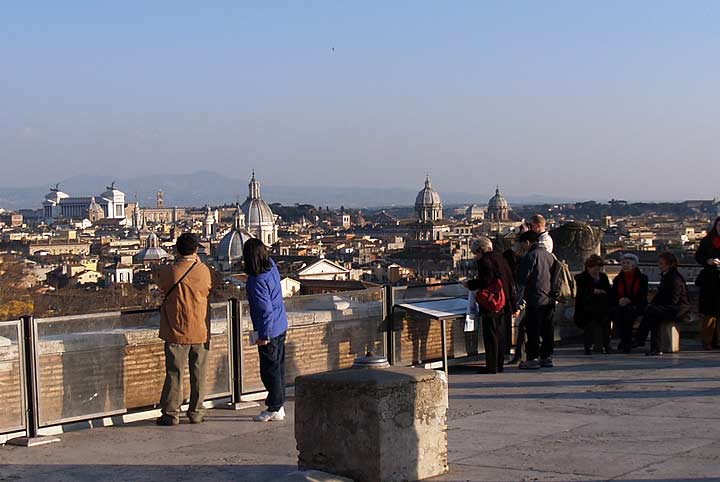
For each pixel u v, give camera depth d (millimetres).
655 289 24375
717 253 21266
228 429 14047
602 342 21188
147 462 12055
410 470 10422
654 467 11008
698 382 17016
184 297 14297
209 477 11172
